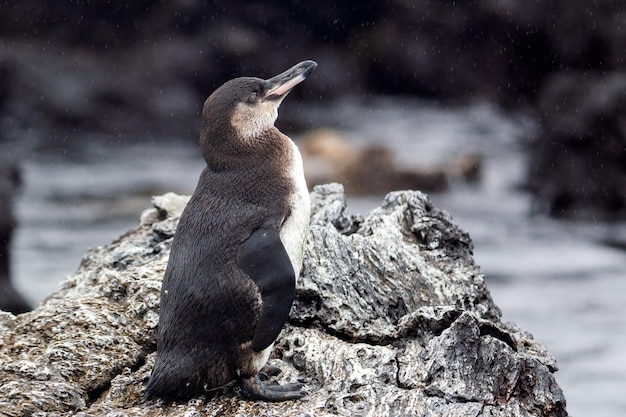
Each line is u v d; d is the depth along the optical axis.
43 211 74.12
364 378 20.61
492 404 20.02
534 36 98.25
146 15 110.56
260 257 19.06
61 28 107.44
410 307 23.88
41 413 19.78
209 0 113.44
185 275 19.36
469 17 114.38
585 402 35.88
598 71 85.19
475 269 26.52
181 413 19.34
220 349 19.25
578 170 77.69
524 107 108.81
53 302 25.25
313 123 113.81
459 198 80.94
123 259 27.16
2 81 101.81
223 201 19.91
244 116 20.72
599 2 86.31
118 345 22.38
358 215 28.39
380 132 107.69
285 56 117.50
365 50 122.19
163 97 107.19
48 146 98.06
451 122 111.69
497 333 22.39
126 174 88.88
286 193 20.05
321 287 23.38
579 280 54.44
